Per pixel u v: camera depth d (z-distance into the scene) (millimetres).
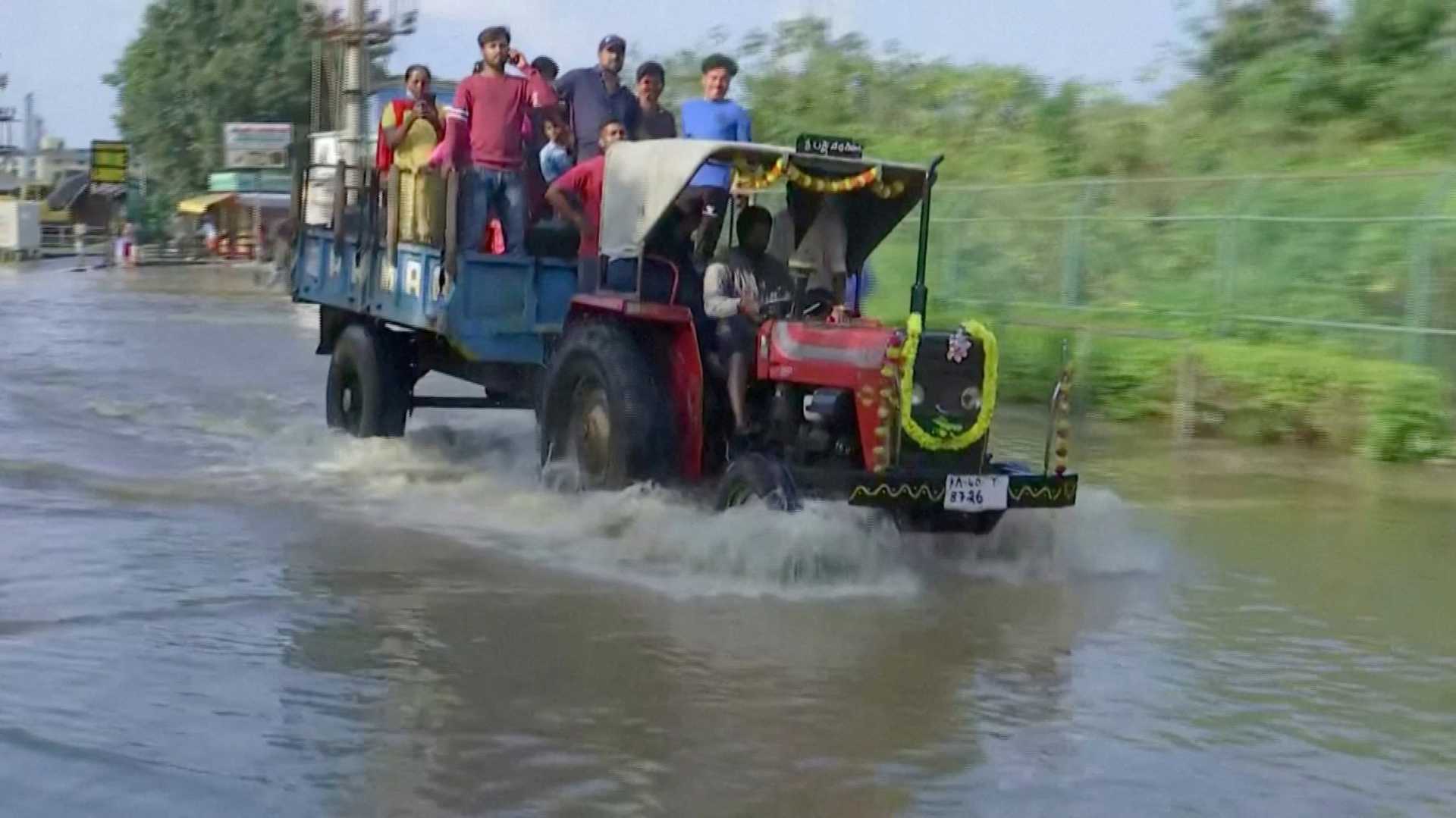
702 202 9352
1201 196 16469
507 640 6793
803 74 27609
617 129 9914
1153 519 10094
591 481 9328
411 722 5727
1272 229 15133
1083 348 15555
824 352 8203
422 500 9844
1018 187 18547
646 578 7934
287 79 60500
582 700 6012
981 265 18922
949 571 8375
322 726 5672
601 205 9484
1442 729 6004
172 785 5086
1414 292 13500
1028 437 13867
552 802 5020
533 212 11086
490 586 7711
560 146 11055
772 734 5707
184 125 62469
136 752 5363
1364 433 12914
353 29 30719
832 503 7969
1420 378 12680
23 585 7480
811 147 8836
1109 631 7285
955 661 6703
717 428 8867
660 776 5262
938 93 26047
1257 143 20016
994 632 7188
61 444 11711
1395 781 5445
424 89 11664
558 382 9578
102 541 8445
